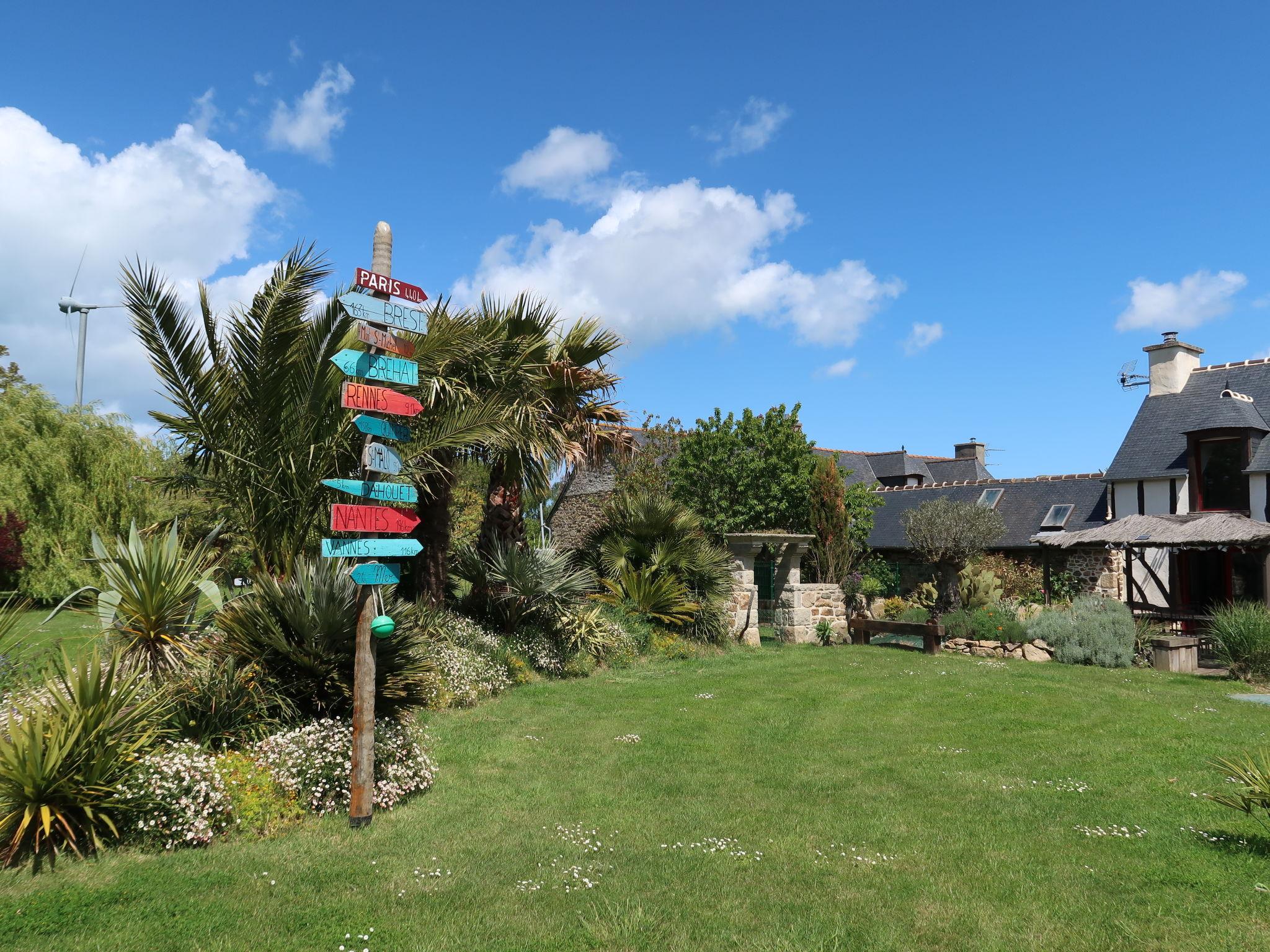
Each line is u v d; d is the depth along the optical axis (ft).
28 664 21.70
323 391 29.78
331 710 23.91
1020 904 15.31
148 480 31.89
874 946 13.56
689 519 54.49
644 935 13.84
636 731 30.14
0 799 16.37
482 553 44.68
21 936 13.05
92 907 14.19
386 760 22.09
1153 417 72.08
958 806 21.54
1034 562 74.02
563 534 89.71
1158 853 17.98
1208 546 51.57
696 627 53.93
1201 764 25.71
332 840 18.29
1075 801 21.94
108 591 22.85
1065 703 36.04
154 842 17.15
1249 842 18.63
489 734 29.01
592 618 45.80
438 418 33.14
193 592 24.32
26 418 69.36
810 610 59.93
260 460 29.35
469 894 15.47
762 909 15.03
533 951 13.20
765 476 68.80
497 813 20.59
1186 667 47.52
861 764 25.91
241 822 18.35
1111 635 49.55
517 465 43.24
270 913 14.30
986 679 42.88
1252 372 68.74
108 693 17.74
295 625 23.36
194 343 27.99
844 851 18.15
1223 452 65.31
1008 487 81.92
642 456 76.69
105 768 17.07
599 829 19.51
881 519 87.04
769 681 42.04
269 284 28.12
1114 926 14.38
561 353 45.55
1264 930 14.12
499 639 41.93
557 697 37.01
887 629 57.06
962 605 64.08
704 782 23.70
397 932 13.73
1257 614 44.62
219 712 21.42
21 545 62.54
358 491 20.17
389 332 21.62
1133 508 69.46
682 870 16.96
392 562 41.55
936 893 15.84
